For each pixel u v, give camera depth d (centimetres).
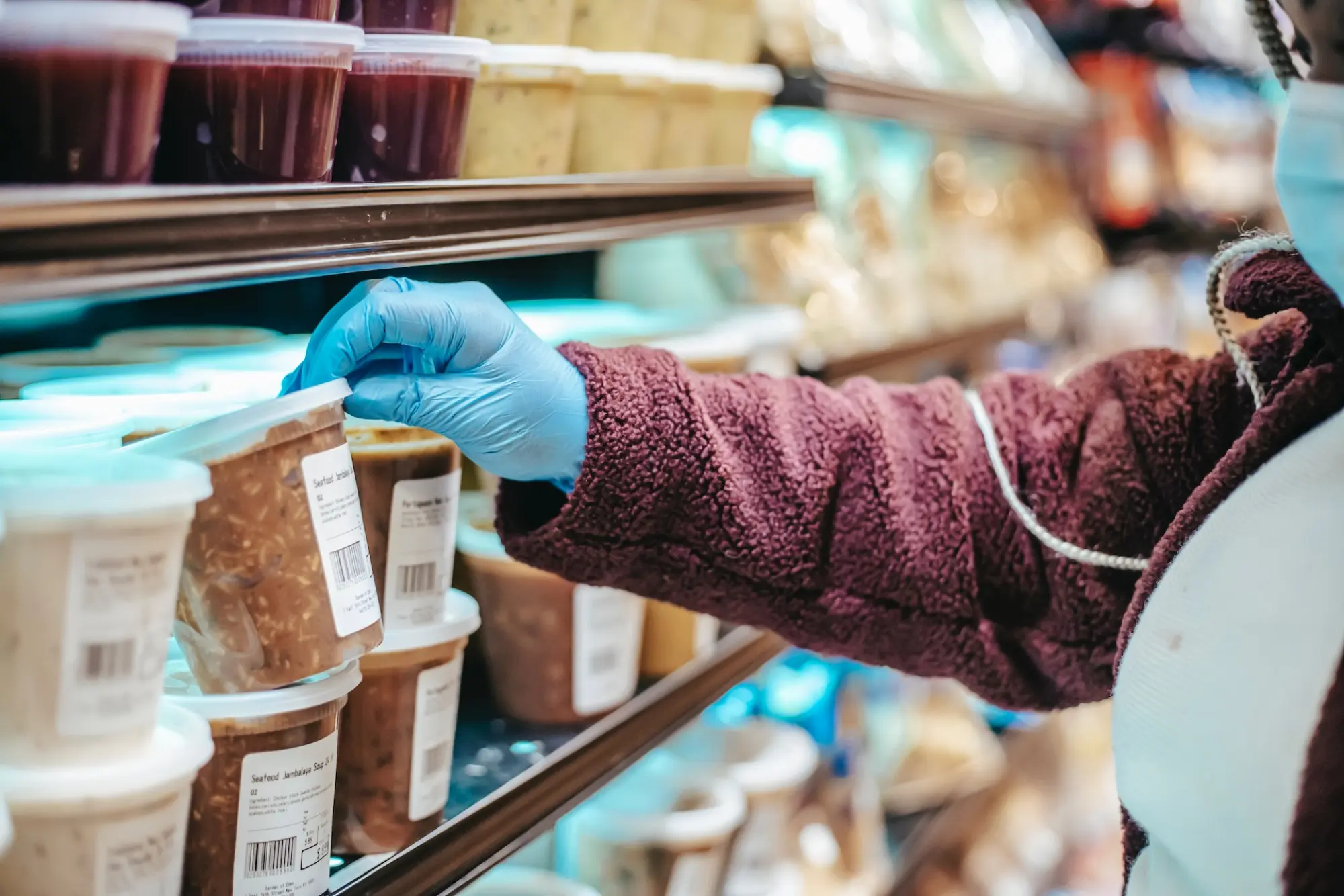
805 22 184
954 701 257
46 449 74
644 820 143
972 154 312
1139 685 85
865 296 216
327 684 85
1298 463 80
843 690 211
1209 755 80
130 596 68
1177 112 396
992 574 110
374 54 90
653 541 104
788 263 203
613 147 130
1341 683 74
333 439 82
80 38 64
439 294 90
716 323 164
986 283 279
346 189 79
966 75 259
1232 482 84
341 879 93
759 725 183
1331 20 70
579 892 140
